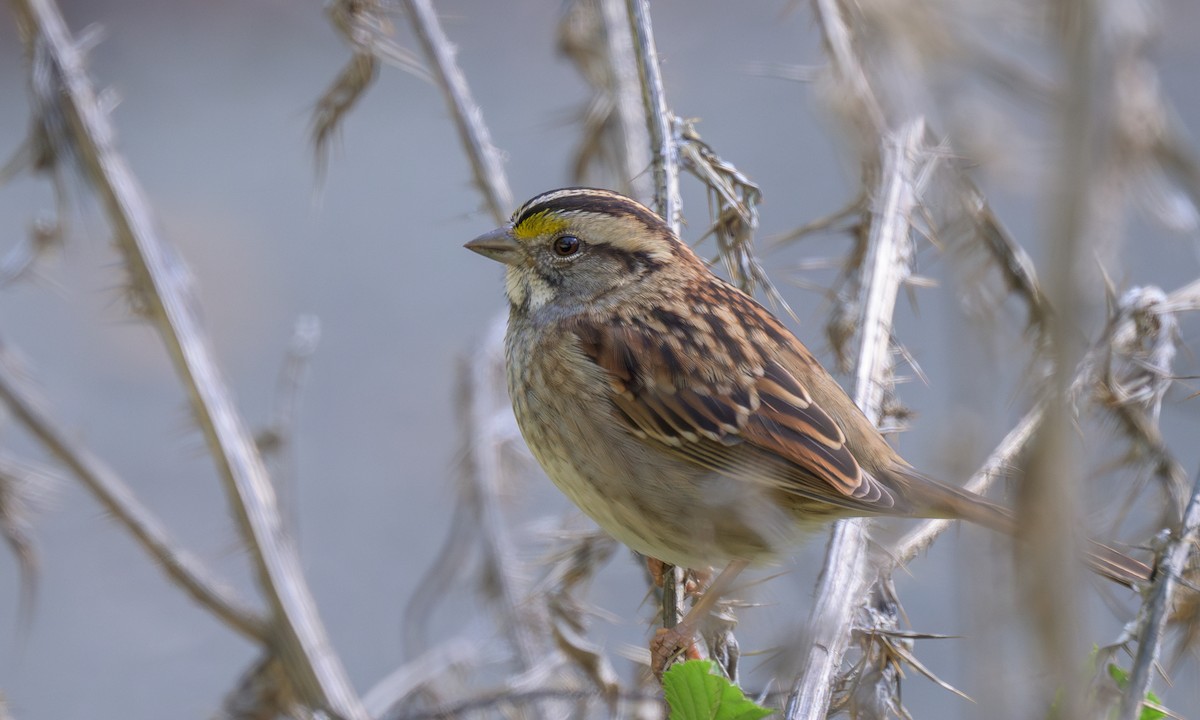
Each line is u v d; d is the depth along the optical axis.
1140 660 5.49
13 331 16.50
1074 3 4.11
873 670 6.19
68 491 14.54
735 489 7.29
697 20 19.86
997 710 4.08
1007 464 6.69
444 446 15.44
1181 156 7.88
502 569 9.51
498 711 8.70
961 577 4.22
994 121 9.34
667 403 7.46
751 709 5.42
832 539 6.91
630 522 7.64
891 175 7.77
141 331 16.64
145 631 13.68
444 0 20.80
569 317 7.83
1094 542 6.45
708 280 7.89
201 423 8.45
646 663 8.07
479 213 8.53
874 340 7.54
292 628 8.41
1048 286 4.08
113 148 8.52
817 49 8.53
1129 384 7.36
